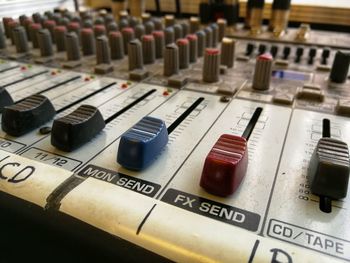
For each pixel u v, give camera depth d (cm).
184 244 6
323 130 10
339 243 6
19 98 13
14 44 19
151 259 6
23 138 10
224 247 5
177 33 19
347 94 13
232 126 11
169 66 15
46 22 19
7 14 23
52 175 7
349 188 7
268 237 6
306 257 5
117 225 6
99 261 6
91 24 20
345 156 7
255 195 7
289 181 8
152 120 9
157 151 9
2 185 7
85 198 6
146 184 8
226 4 22
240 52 19
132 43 15
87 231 6
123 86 14
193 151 9
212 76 14
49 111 10
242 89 14
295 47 19
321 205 7
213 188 7
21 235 7
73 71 16
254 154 9
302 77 15
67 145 9
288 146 9
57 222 6
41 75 15
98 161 9
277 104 12
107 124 11
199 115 11
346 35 22
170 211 6
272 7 22
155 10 29
